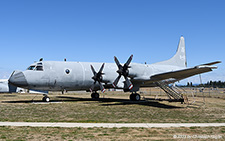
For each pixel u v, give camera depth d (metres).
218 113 15.31
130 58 20.55
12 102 21.67
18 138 7.61
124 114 14.23
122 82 23.09
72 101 23.89
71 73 21.70
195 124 10.74
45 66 20.70
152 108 18.02
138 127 9.83
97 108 17.36
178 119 12.43
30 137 7.79
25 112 14.42
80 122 11.02
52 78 20.67
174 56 29.89
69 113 14.31
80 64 22.97
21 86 19.62
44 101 21.95
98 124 10.49
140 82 23.45
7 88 31.52
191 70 18.28
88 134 8.38
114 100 25.88
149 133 8.66
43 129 9.20
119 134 8.43
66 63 22.25
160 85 23.42
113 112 15.15
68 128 9.47
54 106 18.27
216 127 9.98
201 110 17.02
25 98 28.47
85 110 15.97
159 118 12.75
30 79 19.69
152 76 21.62
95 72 22.00
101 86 21.89
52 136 7.99
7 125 9.95
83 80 22.44
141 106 19.42
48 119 11.86
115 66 24.55
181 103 22.47
